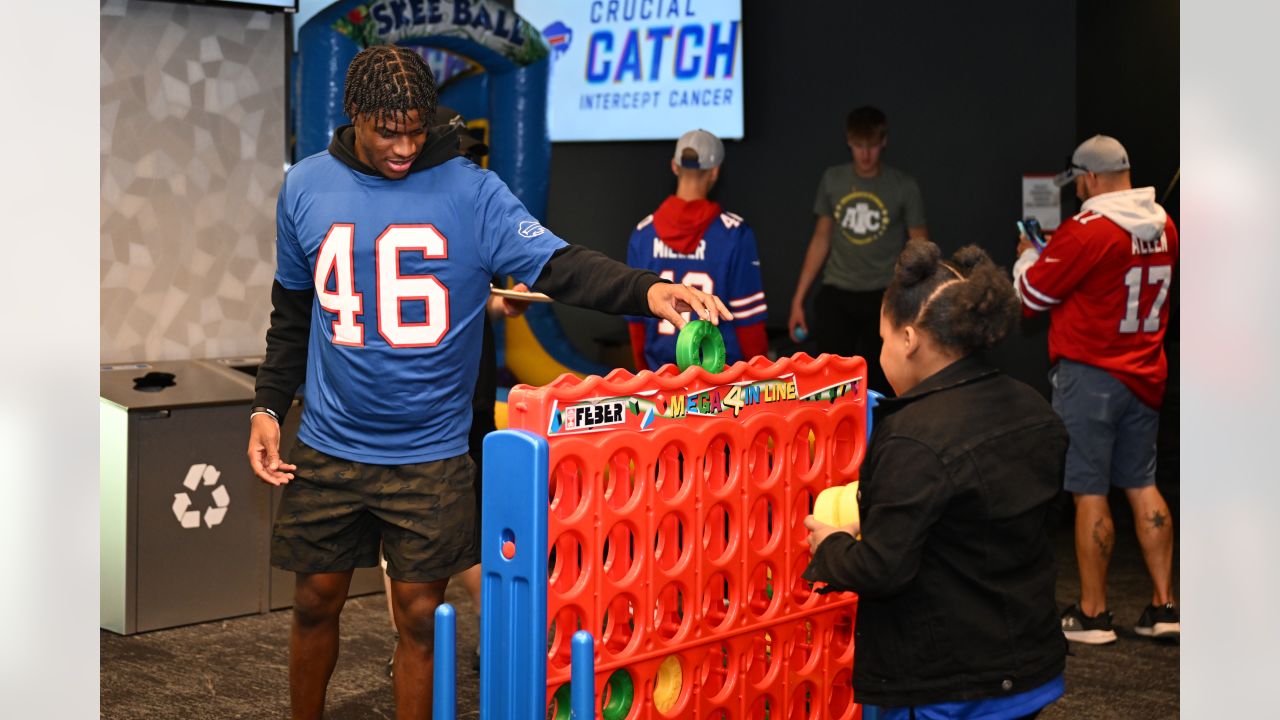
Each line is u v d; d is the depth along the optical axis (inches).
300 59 202.4
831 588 82.4
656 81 286.2
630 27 288.4
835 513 89.0
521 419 80.7
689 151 153.2
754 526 94.3
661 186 292.5
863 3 263.0
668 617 89.9
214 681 138.3
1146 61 226.7
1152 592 176.2
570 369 248.1
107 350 173.8
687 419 87.7
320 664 103.3
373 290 92.4
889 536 75.8
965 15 250.8
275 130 186.1
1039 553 80.9
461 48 225.5
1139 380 151.4
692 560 89.0
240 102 182.5
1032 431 79.6
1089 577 154.0
